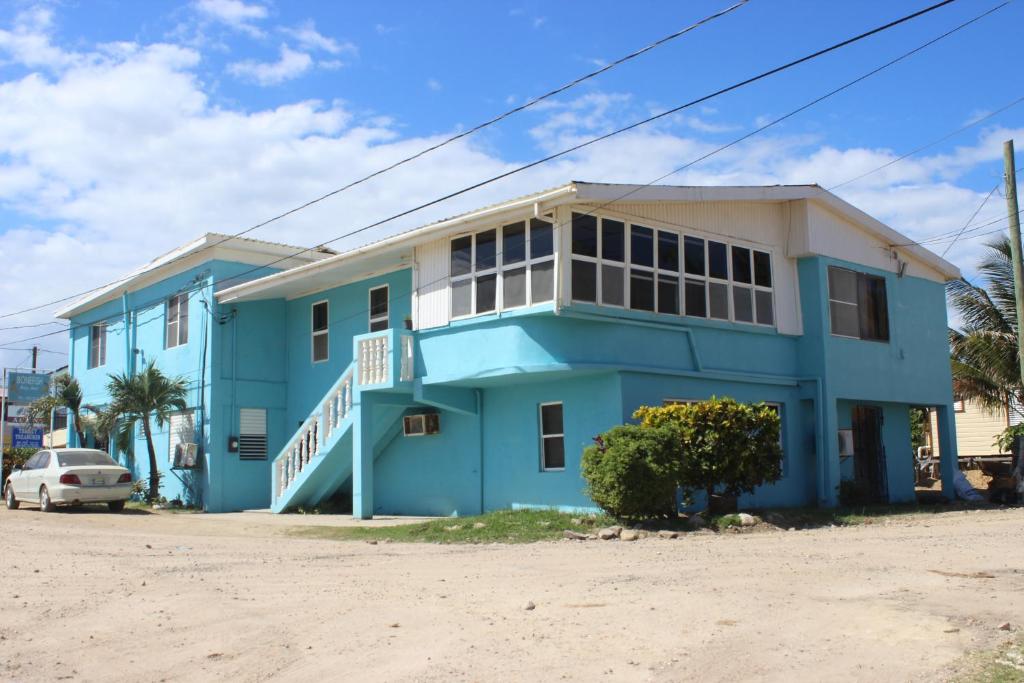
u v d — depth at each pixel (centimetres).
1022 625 736
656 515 1509
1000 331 2594
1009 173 1648
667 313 1725
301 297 2339
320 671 640
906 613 777
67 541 1434
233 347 2297
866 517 1681
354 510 1836
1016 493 2177
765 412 1594
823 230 1994
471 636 725
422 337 1809
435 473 1919
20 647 717
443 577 1024
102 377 2833
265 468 2311
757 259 1920
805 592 875
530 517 1574
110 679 631
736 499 1623
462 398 1827
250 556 1248
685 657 652
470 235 1741
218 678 630
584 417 1667
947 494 2242
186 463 2250
